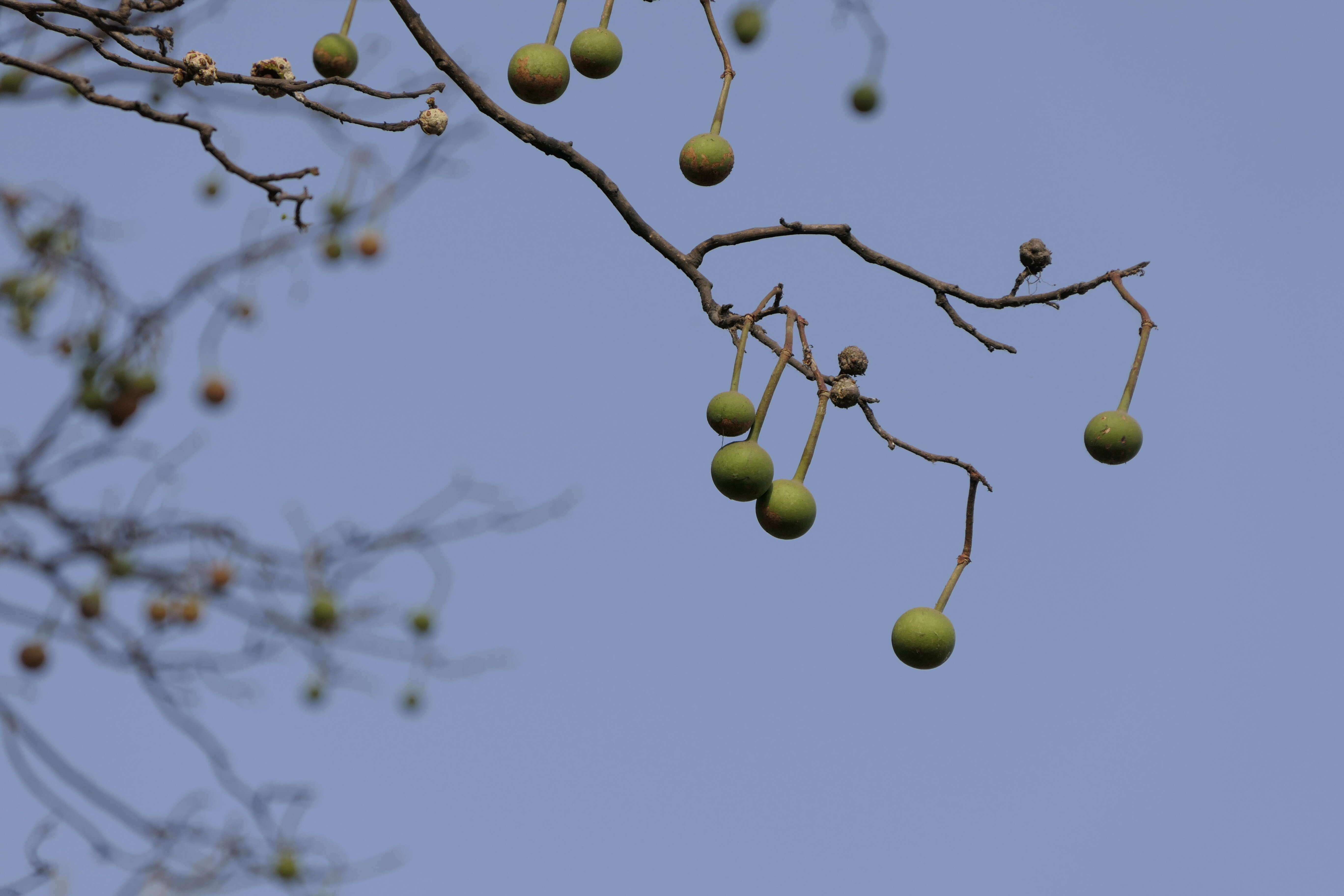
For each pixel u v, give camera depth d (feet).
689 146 20.03
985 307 21.63
